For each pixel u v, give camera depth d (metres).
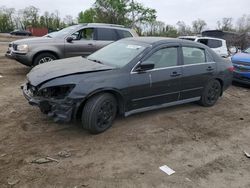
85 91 4.33
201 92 6.32
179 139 4.79
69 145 4.29
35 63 8.48
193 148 4.50
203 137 4.95
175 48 5.68
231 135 5.14
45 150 4.10
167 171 3.79
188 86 5.91
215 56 6.57
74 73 4.47
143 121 5.43
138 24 39.69
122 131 4.91
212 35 19.44
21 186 3.28
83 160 3.91
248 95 8.34
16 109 5.61
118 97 4.84
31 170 3.60
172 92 5.64
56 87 4.34
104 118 4.71
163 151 4.33
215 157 4.28
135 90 4.96
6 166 3.64
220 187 3.55
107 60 5.31
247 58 9.12
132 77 4.90
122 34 9.80
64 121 4.33
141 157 4.10
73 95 4.27
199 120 5.74
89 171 3.66
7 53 8.92
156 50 5.30
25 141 4.33
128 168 3.80
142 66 4.91
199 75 6.06
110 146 4.35
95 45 9.21
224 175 3.81
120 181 3.50
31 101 4.46
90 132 4.69
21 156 3.90
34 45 8.35
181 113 6.06
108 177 3.57
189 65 5.87
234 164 4.12
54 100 4.31
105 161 3.92
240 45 19.38
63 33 9.09
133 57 5.07
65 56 8.82
